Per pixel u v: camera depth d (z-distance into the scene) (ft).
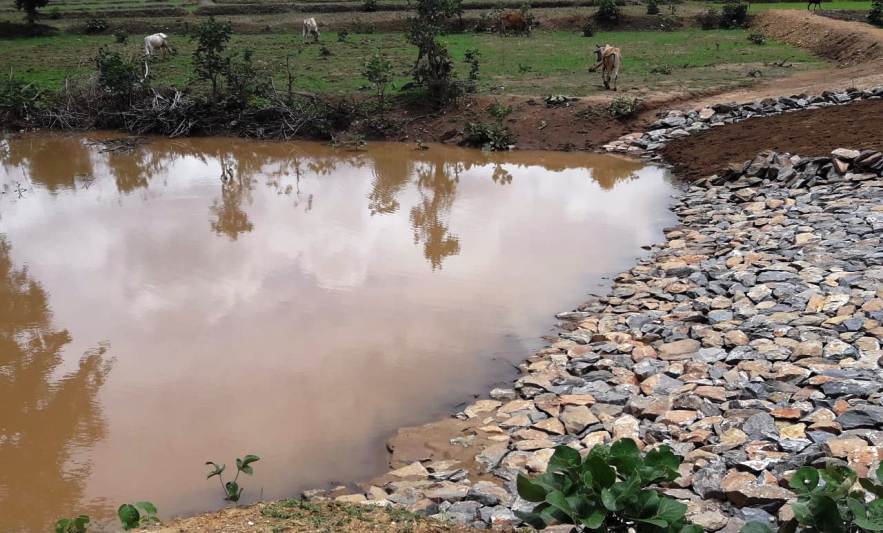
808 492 11.61
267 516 17.75
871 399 22.94
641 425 23.99
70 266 41.86
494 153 69.00
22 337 33.35
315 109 77.00
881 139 51.19
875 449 20.01
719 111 69.46
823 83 74.18
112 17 127.24
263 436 25.64
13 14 128.77
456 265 41.47
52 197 56.49
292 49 105.70
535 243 44.98
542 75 87.35
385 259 42.57
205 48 79.05
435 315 35.09
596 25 122.52
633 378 27.48
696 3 135.33
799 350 27.02
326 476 23.41
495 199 54.85
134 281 39.58
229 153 71.46
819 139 54.70
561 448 12.56
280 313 35.45
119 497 22.61
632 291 36.50
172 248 44.68
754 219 44.88
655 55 99.30
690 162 60.23
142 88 81.20
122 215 51.55
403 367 30.22
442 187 58.44
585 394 26.45
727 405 24.26
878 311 29.09
